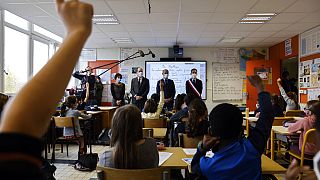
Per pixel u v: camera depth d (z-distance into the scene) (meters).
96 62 8.89
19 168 0.26
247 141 1.50
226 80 8.69
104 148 5.41
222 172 1.42
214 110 1.54
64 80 0.33
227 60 8.72
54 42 7.48
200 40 7.71
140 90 6.39
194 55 8.77
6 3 4.48
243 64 8.69
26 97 0.31
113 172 1.51
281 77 7.91
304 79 6.46
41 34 6.81
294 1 4.31
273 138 3.98
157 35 7.05
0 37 5.00
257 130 1.53
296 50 6.91
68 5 0.38
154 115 4.03
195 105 2.56
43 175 0.30
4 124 0.29
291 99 5.72
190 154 2.20
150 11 4.92
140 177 1.50
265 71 8.01
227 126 1.46
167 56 8.81
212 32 6.67
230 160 1.43
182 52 8.70
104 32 6.70
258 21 5.61
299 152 3.39
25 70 6.17
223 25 5.97
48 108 0.31
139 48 8.82
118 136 1.65
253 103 8.11
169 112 5.26
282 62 7.94
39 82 0.32
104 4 4.53
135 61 8.81
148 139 1.75
